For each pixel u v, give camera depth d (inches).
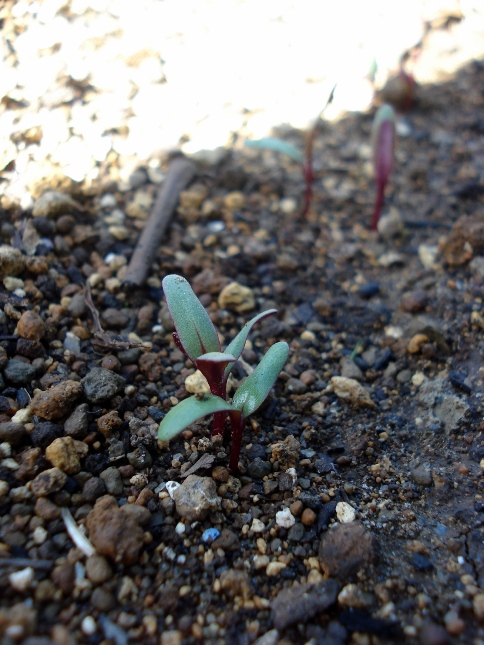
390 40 8.4
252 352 4.9
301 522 3.8
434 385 4.7
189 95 7.2
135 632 3.1
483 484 4.0
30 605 3.1
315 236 6.2
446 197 6.6
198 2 8.4
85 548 3.4
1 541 3.3
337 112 7.7
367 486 4.1
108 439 3.9
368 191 6.7
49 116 6.3
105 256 5.4
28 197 5.5
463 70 8.3
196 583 3.4
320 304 5.4
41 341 4.4
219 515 3.7
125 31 7.4
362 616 3.3
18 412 3.9
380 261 5.9
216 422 4.0
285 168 6.9
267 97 7.5
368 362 5.0
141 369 4.6
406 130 7.5
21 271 4.9
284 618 3.3
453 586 3.5
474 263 5.5
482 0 9.1
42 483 3.5
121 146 6.5
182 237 5.9
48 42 6.8
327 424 4.5
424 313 5.3
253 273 5.7
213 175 6.6
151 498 3.8
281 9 8.7
